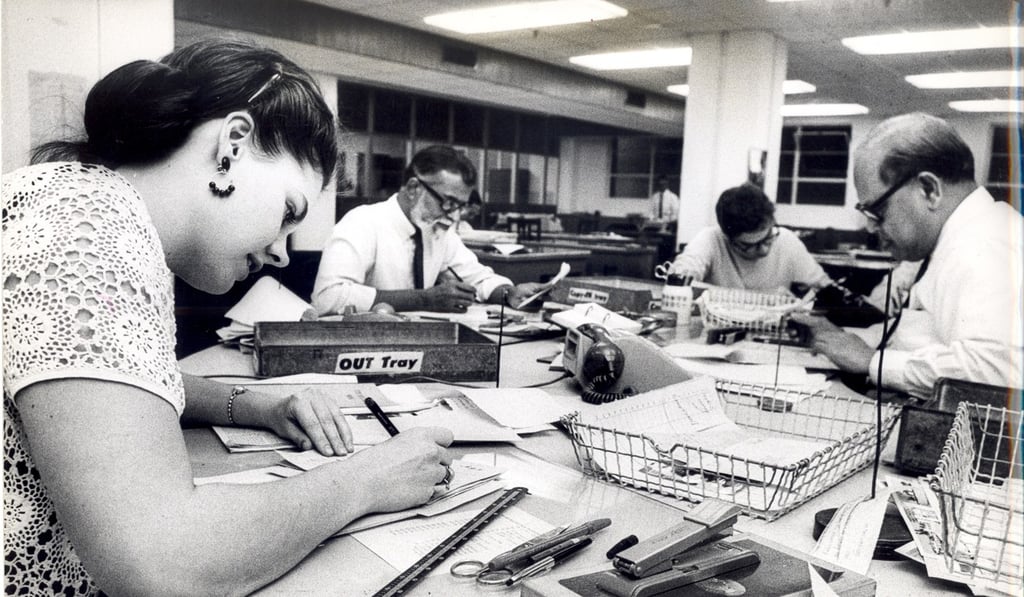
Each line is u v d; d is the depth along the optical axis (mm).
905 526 812
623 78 9461
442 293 2604
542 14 6270
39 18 2422
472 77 7734
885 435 1032
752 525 839
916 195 2504
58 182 678
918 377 1642
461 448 1099
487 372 1548
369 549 731
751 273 3971
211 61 795
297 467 921
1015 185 8469
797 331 2064
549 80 8664
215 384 1141
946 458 771
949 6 5266
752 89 6223
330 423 1009
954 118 9688
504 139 12055
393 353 1495
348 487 753
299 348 1451
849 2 5281
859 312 2504
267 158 829
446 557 723
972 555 713
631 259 5758
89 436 571
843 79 8219
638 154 14539
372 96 9516
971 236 2053
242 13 5570
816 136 12031
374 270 2840
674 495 897
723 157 6387
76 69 2516
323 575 677
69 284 609
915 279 2551
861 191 2670
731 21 5965
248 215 823
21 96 2381
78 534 568
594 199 15094
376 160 9719
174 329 744
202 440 1050
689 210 6578
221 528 604
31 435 581
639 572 587
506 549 745
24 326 593
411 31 6992
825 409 1360
